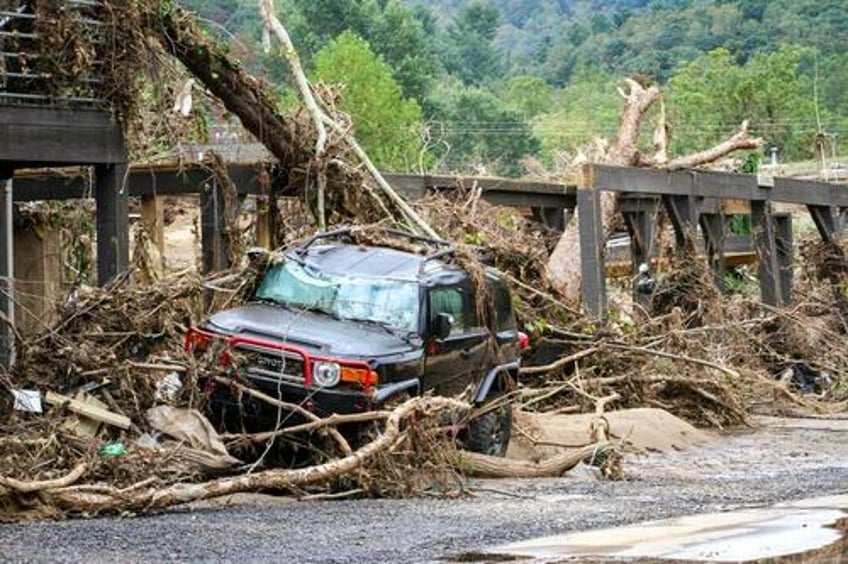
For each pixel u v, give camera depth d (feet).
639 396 70.38
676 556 27.27
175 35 61.21
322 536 32.04
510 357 52.24
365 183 69.05
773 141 321.32
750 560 26.68
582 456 49.08
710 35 539.29
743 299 95.04
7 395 43.83
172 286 50.65
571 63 573.74
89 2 54.44
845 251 117.29
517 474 47.44
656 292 86.38
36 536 31.73
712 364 71.72
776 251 110.73
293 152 67.82
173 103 60.03
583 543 29.84
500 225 77.30
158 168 66.59
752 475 51.11
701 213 102.63
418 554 29.32
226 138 73.46
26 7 54.13
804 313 104.78
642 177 88.63
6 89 53.57
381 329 45.83
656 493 42.78
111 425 42.93
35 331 49.14
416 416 42.60
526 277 72.59
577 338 70.54
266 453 42.37
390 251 49.78
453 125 333.01
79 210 73.97
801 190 111.34
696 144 316.81
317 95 71.05
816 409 83.71
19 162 53.67
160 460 39.88
